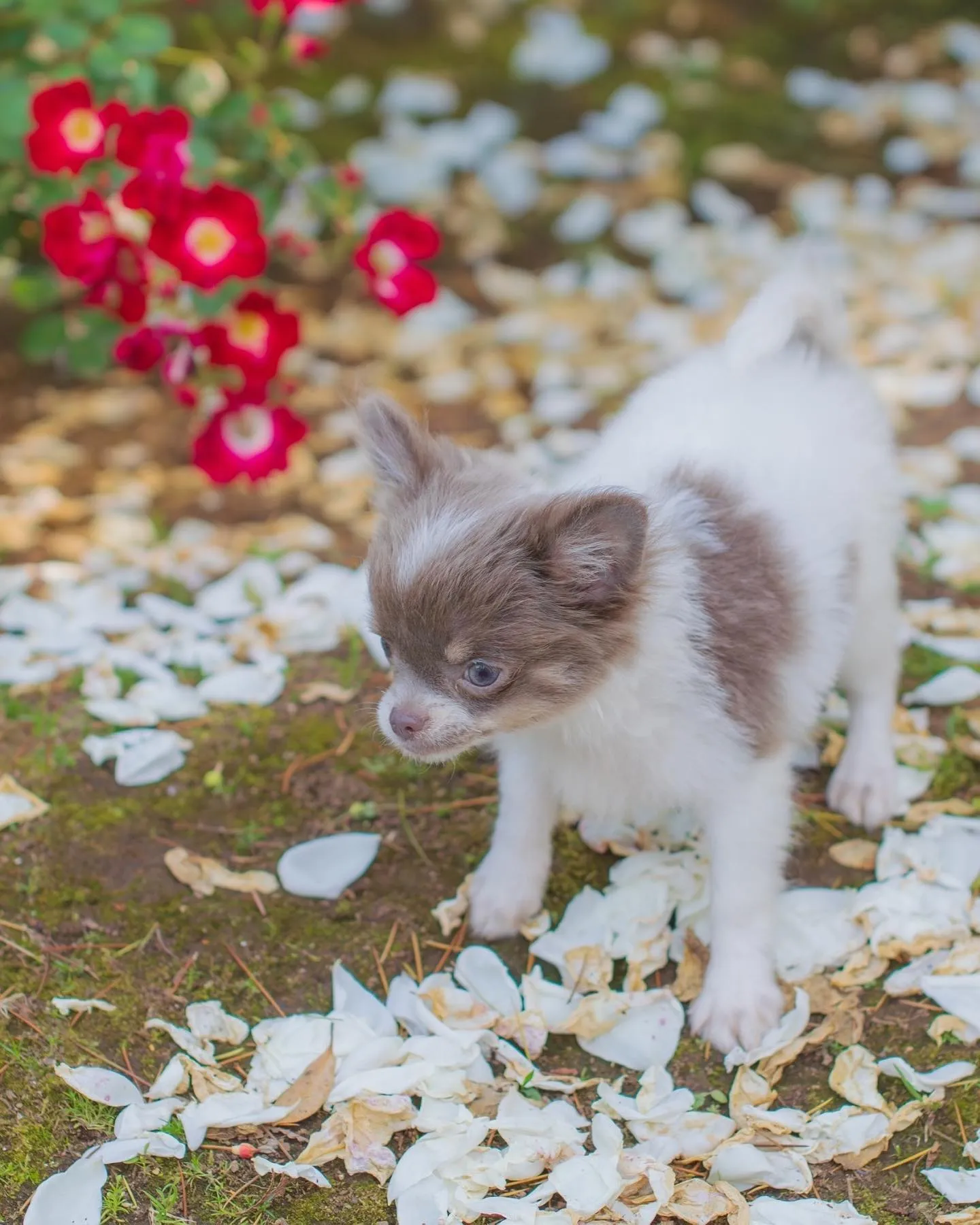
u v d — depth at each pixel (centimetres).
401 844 127
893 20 221
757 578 118
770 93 205
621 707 117
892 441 127
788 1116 115
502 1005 120
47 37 143
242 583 142
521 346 169
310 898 125
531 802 122
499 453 153
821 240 177
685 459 121
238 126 147
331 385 166
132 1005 120
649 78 206
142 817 128
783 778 120
